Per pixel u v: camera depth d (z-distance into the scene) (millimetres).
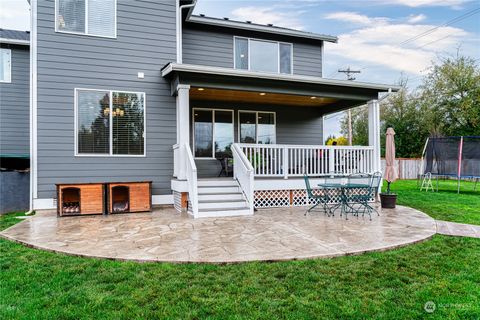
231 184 8289
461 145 12281
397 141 23641
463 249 4469
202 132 10469
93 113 8242
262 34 11227
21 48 11211
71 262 3883
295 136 11758
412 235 5078
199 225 5988
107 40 8414
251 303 2805
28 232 5457
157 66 8828
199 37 10430
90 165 8172
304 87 8859
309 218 6723
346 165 9203
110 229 5668
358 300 2879
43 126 7855
